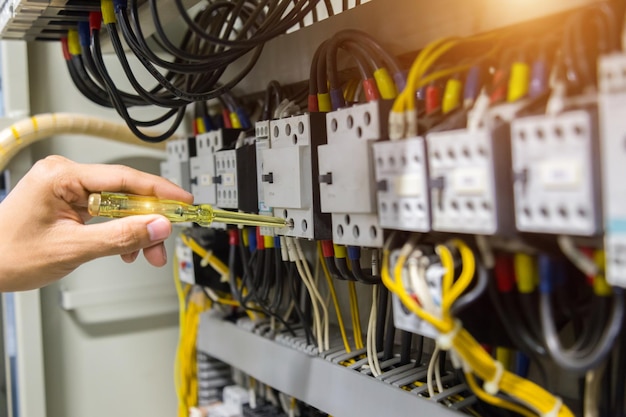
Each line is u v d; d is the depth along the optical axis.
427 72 0.62
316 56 0.73
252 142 0.85
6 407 1.22
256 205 0.82
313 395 0.85
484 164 0.47
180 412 1.19
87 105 1.24
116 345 1.27
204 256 1.07
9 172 1.14
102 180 0.79
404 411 0.69
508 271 0.53
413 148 0.53
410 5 0.68
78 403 1.24
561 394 0.69
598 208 0.42
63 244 0.74
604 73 0.40
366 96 0.67
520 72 0.51
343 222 0.65
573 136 0.42
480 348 0.54
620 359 0.56
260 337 0.98
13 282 0.76
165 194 0.83
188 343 1.20
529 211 0.45
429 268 0.54
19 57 1.13
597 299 0.49
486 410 0.66
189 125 1.28
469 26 0.62
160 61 0.72
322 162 0.66
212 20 1.05
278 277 0.93
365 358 0.82
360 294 0.96
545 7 0.56
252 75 0.98
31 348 1.14
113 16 0.77
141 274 1.29
